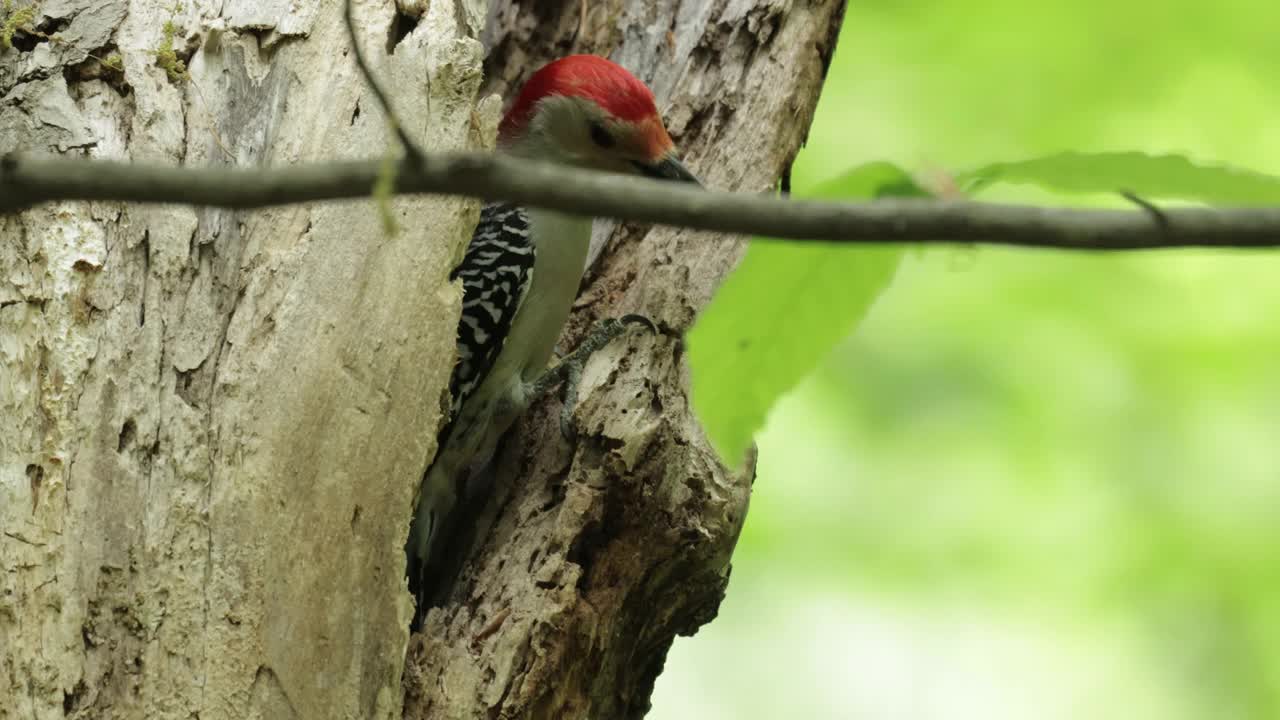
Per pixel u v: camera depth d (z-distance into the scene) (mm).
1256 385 15219
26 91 7754
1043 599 15203
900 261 3588
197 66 8047
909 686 14938
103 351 7148
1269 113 14930
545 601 7984
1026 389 15398
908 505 15359
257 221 7566
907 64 15680
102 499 6848
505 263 9195
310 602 6895
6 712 6418
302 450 7098
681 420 8516
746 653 15367
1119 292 15781
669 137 10211
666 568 8422
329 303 7387
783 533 15312
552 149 10242
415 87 7938
